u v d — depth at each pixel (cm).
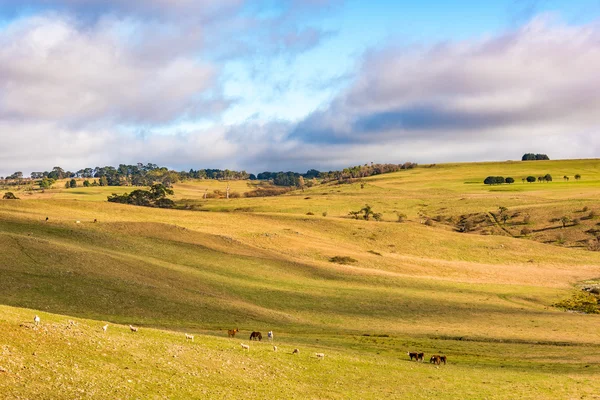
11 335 2970
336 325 6506
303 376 3772
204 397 2952
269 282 8619
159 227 11238
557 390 4034
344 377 3906
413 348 5444
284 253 11488
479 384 4100
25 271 6881
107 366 3006
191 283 7706
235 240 11500
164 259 9081
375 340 5716
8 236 8325
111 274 7369
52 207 13500
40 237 9138
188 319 6044
